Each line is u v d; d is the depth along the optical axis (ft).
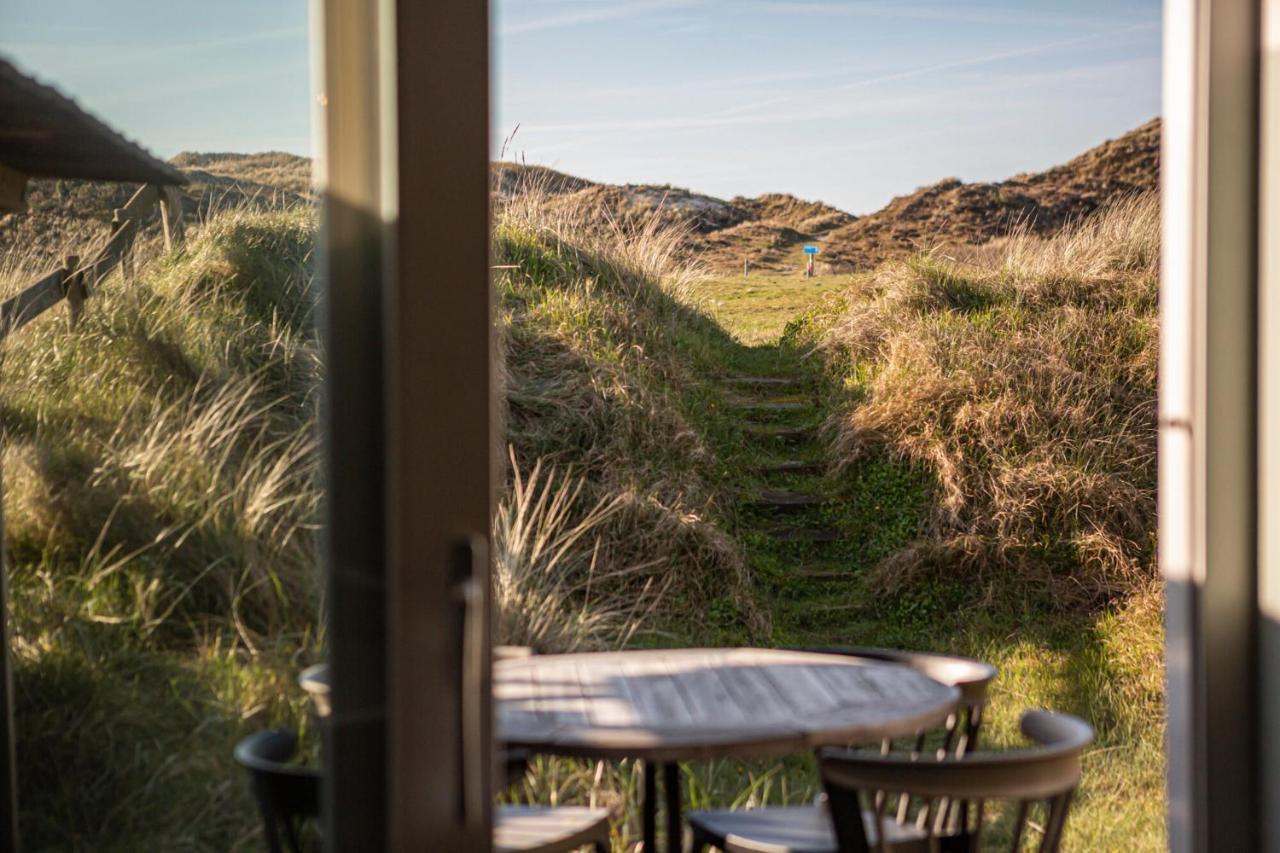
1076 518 22.76
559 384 23.16
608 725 7.11
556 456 21.65
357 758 5.79
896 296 28.84
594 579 19.51
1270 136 7.16
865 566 23.09
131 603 6.39
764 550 23.27
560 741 6.76
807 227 77.61
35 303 6.59
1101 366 25.40
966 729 8.91
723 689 8.13
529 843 7.79
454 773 5.53
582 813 8.54
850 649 9.87
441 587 5.57
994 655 20.02
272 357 6.14
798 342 30.19
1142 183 67.36
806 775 14.90
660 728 7.00
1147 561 22.29
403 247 5.56
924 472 24.02
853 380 26.89
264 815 6.03
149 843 6.27
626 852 11.75
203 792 6.22
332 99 5.76
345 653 5.80
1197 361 7.33
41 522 6.49
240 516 6.19
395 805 5.49
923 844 7.72
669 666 9.02
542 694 8.06
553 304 25.44
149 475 6.41
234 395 6.25
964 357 25.66
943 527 23.06
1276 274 7.13
